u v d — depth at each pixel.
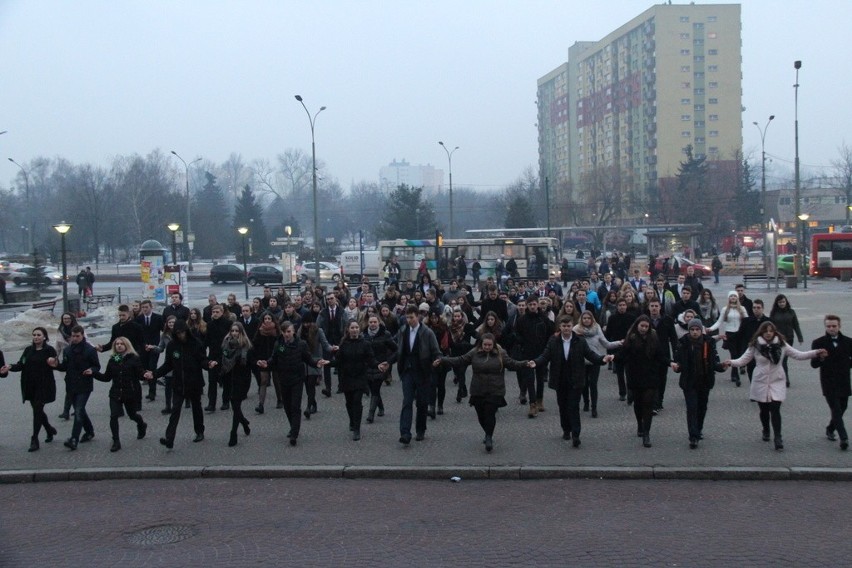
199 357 12.12
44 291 54.66
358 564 7.24
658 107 114.25
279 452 11.48
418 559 7.33
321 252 90.75
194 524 8.60
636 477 10.04
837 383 10.91
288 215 119.62
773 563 7.05
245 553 7.62
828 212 104.19
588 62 134.88
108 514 9.07
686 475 9.98
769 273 45.09
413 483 10.11
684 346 11.17
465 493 9.58
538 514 8.66
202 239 92.88
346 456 11.14
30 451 11.88
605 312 18.34
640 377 11.34
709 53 114.25
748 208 90.56
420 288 24.72
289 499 9.52
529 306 13.77
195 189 136.88
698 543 7.62
